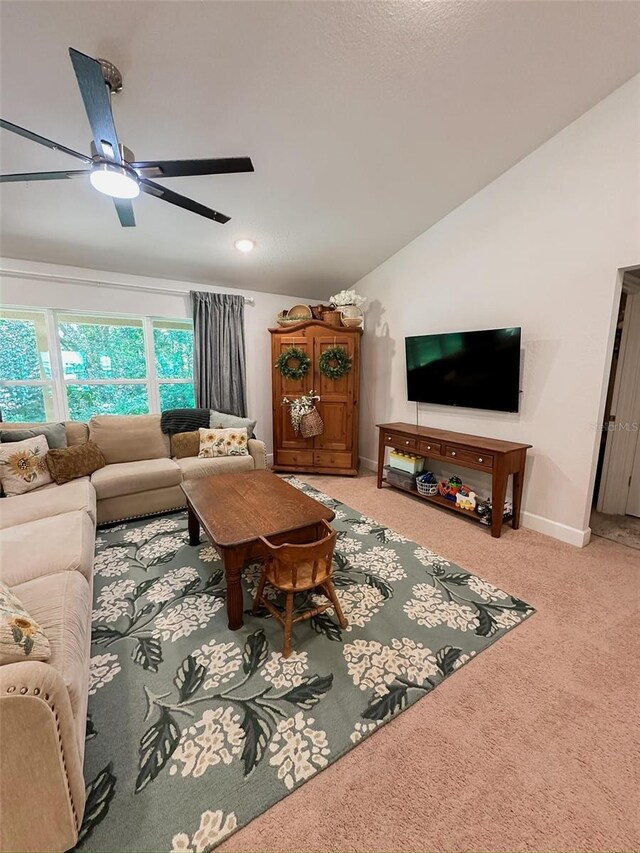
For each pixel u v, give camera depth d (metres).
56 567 1.64
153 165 1.70
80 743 1.06
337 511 3.34
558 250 2.62
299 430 4.25
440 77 2.05
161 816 1.05
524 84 2.14
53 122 2.07
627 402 3.13
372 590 2.14
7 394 3.42
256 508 2.13
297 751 1.23
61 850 0.96
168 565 2.41
